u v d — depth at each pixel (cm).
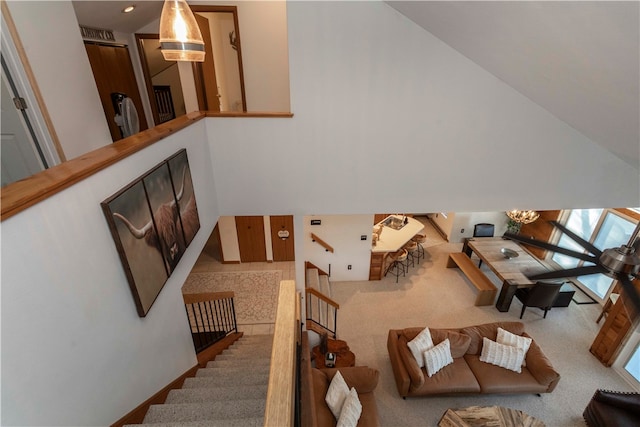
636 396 347
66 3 244
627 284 262
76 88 256
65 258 135
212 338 407
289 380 114
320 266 632
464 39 276
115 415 174
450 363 407
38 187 122
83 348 146
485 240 658
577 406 391
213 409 205
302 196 374
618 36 158
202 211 319
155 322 223
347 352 438
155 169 213
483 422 325
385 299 586
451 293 605
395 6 288
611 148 341
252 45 446
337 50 309
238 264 645
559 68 229
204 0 421
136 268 191
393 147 353
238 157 349
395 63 317
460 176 371
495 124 345
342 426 298
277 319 142
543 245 326
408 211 389
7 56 196
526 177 373
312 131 341
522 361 401
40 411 120
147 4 368
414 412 381
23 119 212
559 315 548
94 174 154
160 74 534
